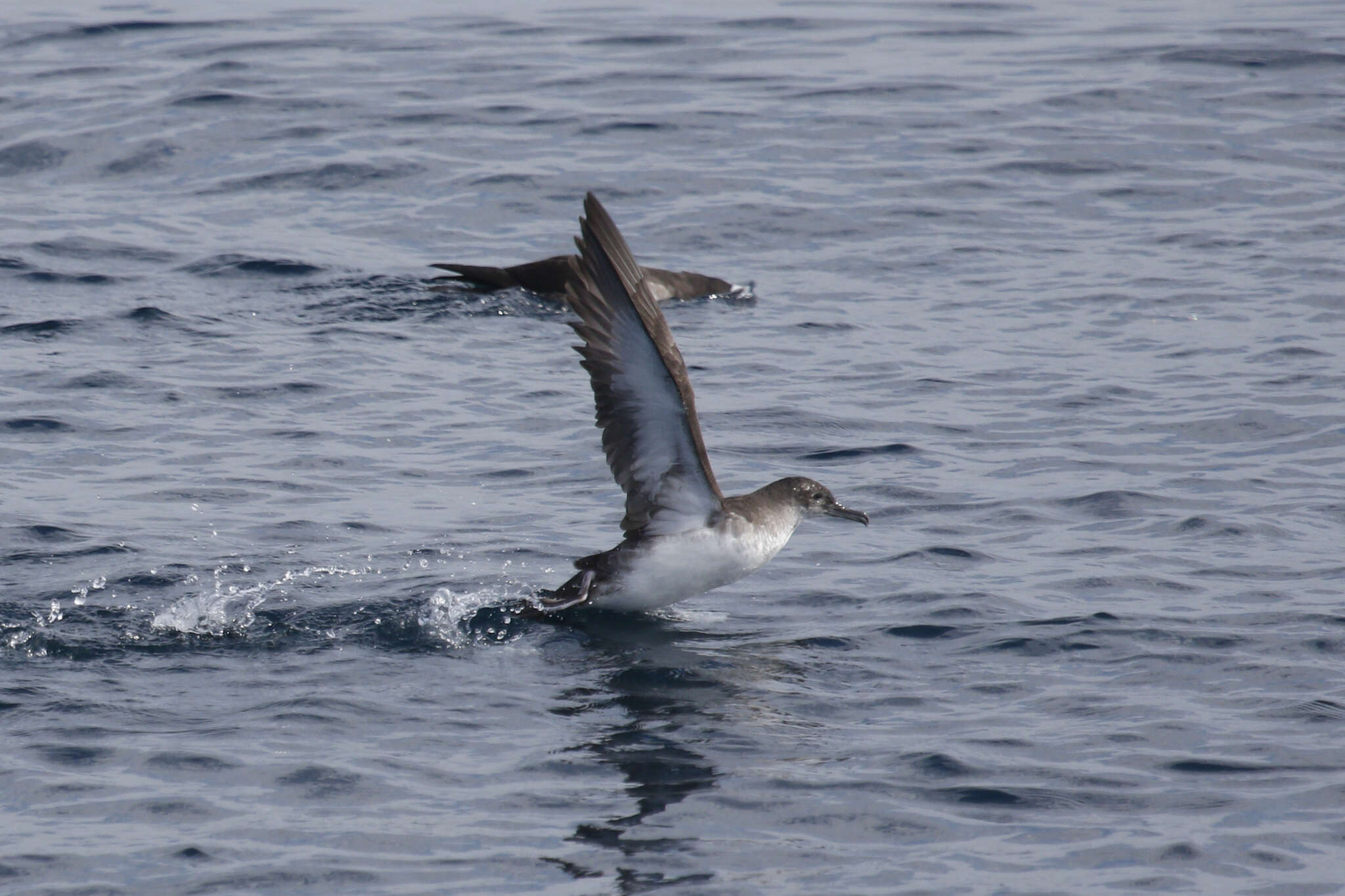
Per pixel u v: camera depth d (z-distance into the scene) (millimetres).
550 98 58344
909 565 26828
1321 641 23250
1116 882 17250
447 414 34250
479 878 17328
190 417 33656
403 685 22234
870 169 51406
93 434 32594
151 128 54781
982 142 53750
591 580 24391
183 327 39312
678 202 48812
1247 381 35500
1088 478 30609
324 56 63969
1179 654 22969
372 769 19719
